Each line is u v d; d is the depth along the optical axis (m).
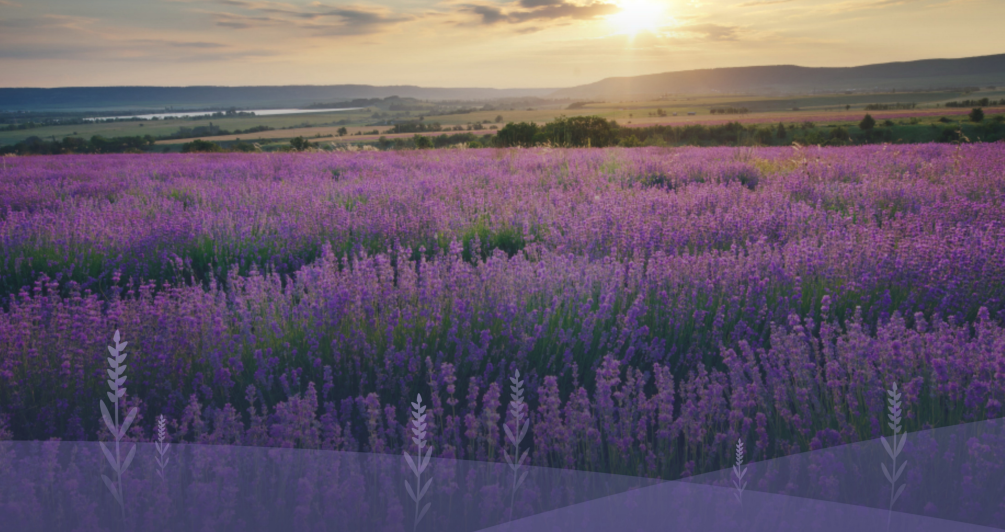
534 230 6.93
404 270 4.48
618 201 7.75
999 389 2.39
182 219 6.72
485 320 3.71
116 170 14.66
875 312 4.05
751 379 2.99
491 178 10.88
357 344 3.38
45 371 2.97
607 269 4.64
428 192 9.23
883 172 10.66
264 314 4.05
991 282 4.24
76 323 3.39
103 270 5.80
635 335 3.57
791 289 4.31
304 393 3.06
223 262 6.07
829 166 11.33
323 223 6.90
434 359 3.38
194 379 3.03
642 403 2.53
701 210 7.46
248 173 12.75
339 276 4.46
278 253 6.29
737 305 4.01
